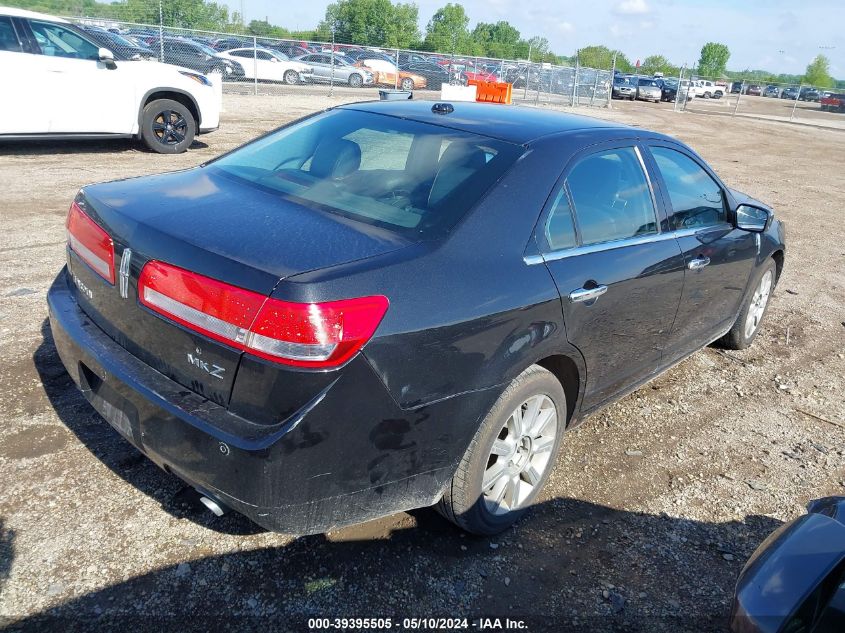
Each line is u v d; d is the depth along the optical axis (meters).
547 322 2.76
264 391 2.13
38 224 6.50
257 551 2.70
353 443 2.25
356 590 2.57
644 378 3.80
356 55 27.31
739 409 4.35
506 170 2.84
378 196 2.77
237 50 23.73
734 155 17.98
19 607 2.33
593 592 2.70
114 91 9.73
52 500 2.84
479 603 2.58
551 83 32.56
